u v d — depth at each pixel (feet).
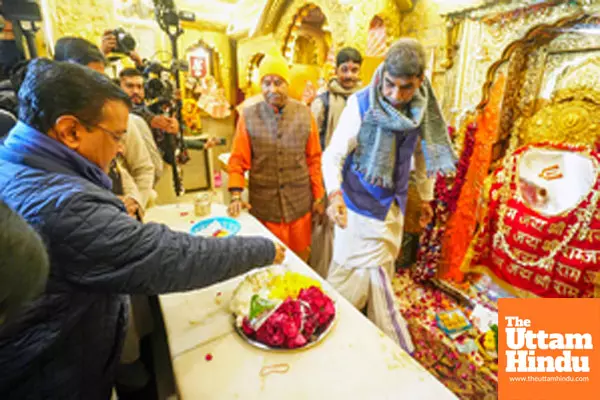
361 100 4.49
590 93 5.16
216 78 13.34
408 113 4.37
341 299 3.12
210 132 13.87
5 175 1.94
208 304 3.05
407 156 4.69
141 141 5.55
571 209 5.26
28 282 1.18
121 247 1.95
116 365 2.65
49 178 1.93
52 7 9.28
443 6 6.21
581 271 5.21
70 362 2.21
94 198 1.98
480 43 6.01
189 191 13.12
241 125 5.90
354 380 2.27
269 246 2.78
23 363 1.90
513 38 5.47
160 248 2.08
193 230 4.56
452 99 6.72
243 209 5.47
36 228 1.81
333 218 4.26
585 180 5.17
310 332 2.61
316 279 3.41
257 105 5.89
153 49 11.44
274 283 3.12
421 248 7.51
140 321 4.95
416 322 6.44
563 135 5.54
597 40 4.94
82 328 2.21
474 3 5.69
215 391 2.19
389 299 5.02
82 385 2.34
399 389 2.21
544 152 5.69
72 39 4.38
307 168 6.41
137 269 2.00
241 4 11.49
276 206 6.15
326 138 7.10
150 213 5.31
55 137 2.07
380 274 4.96
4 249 1.09
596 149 5.12
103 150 2.29
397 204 4.95
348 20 7.64
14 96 4.12
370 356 2.48
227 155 8.93
